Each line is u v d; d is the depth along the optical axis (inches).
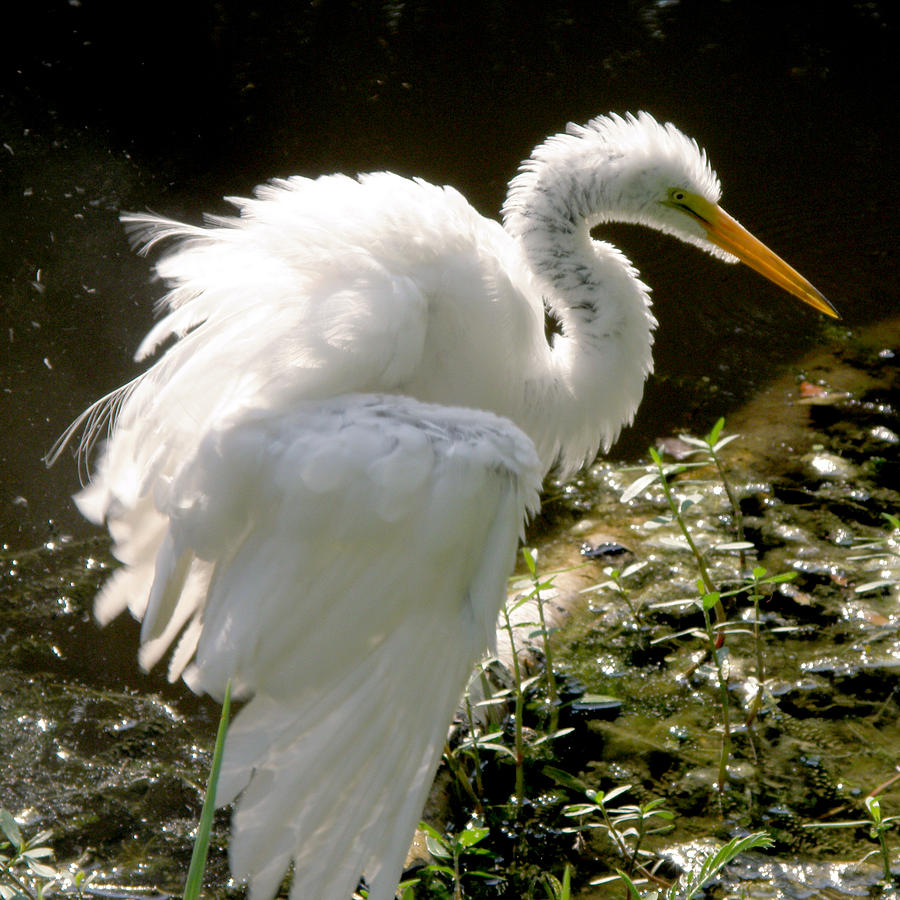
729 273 505.4
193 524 221.5
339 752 206.4
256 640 212.1
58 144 567.2
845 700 310.5
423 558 210.5
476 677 277.3
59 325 454.9
